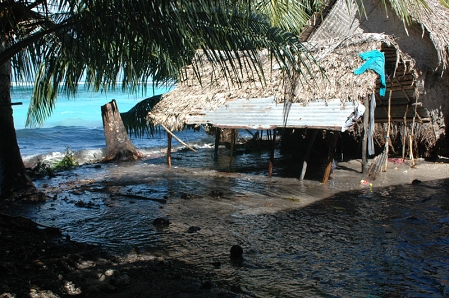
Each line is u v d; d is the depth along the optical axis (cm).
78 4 587
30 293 505
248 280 576
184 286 548
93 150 1675
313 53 1194
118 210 922
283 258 650
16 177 1006
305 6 1352
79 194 1075
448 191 1021
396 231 761
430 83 1288
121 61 705
